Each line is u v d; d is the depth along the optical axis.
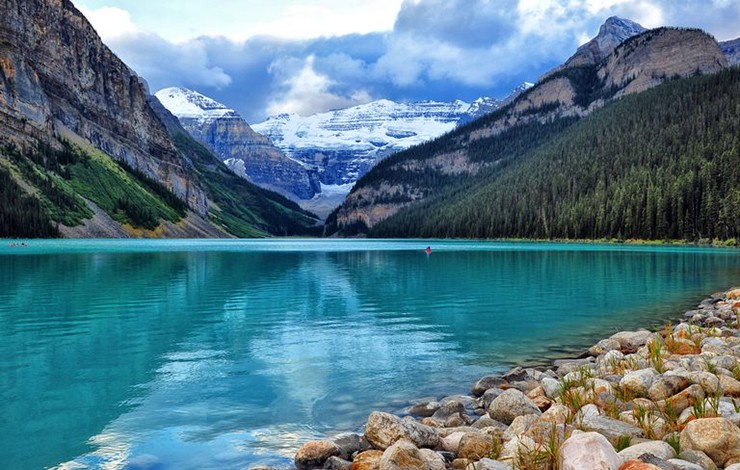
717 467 8.21
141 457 10.19
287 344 20.78
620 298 34.44
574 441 8.05
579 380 13.55
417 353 19.41
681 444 8.70
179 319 26.08
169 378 15.79
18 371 16.36
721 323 22.28
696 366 13.82
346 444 10.24
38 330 22.97
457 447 9.98
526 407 11.46
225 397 14.02
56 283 40.31
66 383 15.11
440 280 46.53
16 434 11.28
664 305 31.17
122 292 35.59
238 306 30.62
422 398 14.11
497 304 32.12
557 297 35.12
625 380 12.42
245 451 10.52
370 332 23.33
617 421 9.90
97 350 19.34
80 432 11.43
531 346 20.66
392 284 43.12
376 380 15.79
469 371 16.92
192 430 11.65
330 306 31.09
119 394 14.17
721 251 95.50
